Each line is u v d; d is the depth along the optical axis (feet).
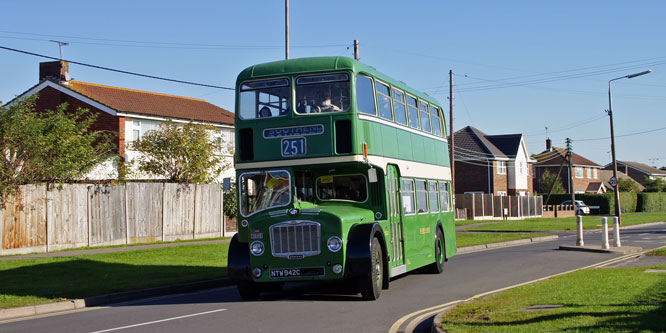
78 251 73.51
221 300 45.39
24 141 72.95
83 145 83.46
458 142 233.55
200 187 98.84
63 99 124.26
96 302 45.24
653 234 112.88
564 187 290.56
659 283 39.63
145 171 107.96
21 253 70.49
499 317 30.78
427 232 57.62
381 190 46.73
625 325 26.48
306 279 41.68
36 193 72.95
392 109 50.88
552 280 44.96
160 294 50.21
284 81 45.01
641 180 426.92
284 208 43.57
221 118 141.79
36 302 42.63
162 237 91.35
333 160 43.39
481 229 137.59
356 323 34.17
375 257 42.75
